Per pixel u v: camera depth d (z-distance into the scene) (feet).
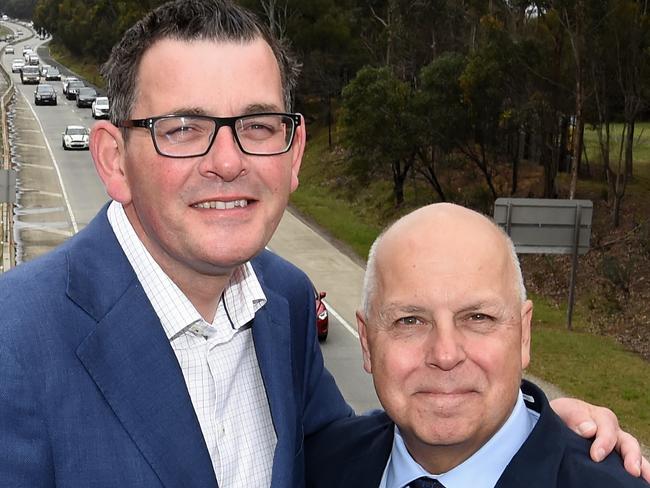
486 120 91.66
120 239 8.80
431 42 115.44
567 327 62.54
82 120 182.29
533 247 56.65
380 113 96.12
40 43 451.53
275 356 9.84
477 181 106.83
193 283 8.75
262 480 9.43
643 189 97.81
